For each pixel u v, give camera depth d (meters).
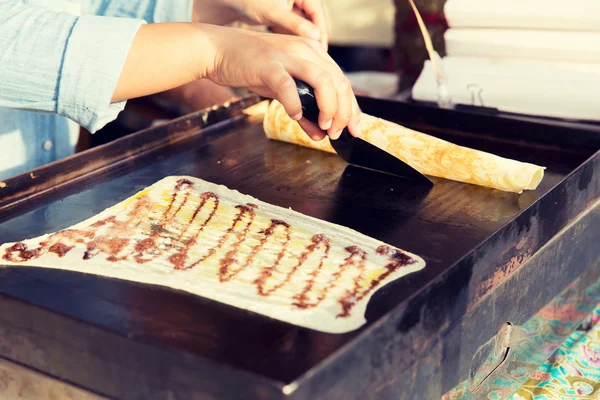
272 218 1.24
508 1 1.69
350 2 3.05
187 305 0.96
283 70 1.10
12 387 0.99
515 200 1.32
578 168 1.27
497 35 1.71
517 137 1.58
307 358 0.84
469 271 1.02
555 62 1.66
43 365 0.95
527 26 1.68
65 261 1.08
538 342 1.30
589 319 1.54
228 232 1.18
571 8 1.60
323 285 1.01
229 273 1.04
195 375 0.81
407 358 0.93
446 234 1.20
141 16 1.76
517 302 1.19
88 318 0.92
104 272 1.04
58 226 1.24
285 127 1.56
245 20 1.62
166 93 2.09
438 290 0.96
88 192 1.36
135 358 0.86
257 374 0.79
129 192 1.36
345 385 0.83
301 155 1.54
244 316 0.93
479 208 1.30
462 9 1.74
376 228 1.23
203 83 2.06
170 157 1.52
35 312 0.93
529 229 1.16
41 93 1.21
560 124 1.54
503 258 1.10
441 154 1.41
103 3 1.79
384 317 0.86
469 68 1.75
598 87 1.58
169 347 0.83
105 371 0.89
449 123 1.66
